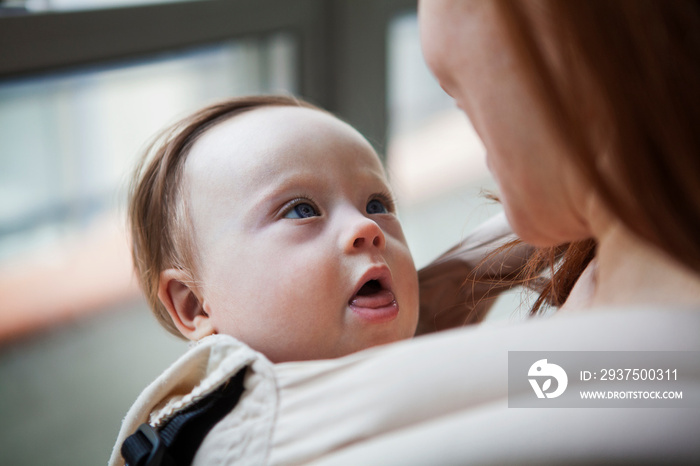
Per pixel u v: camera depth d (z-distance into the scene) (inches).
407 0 69.1
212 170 27.8
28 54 43.8
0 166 53.8
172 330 31.9
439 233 73.2
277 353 25.7
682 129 12.6
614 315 14.3
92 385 56.8
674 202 12.9
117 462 22.8
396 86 72.0
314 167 27.1
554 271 24.8
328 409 16.2
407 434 13.8
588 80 13.5
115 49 48.7
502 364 14.4
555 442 12.4
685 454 11.7
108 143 56.9
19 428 52.6
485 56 15.1
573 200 15.6
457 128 78.9
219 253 26.8
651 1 12.5
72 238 59.9
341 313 25.0
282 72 63.9
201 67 57.7
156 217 29.5
